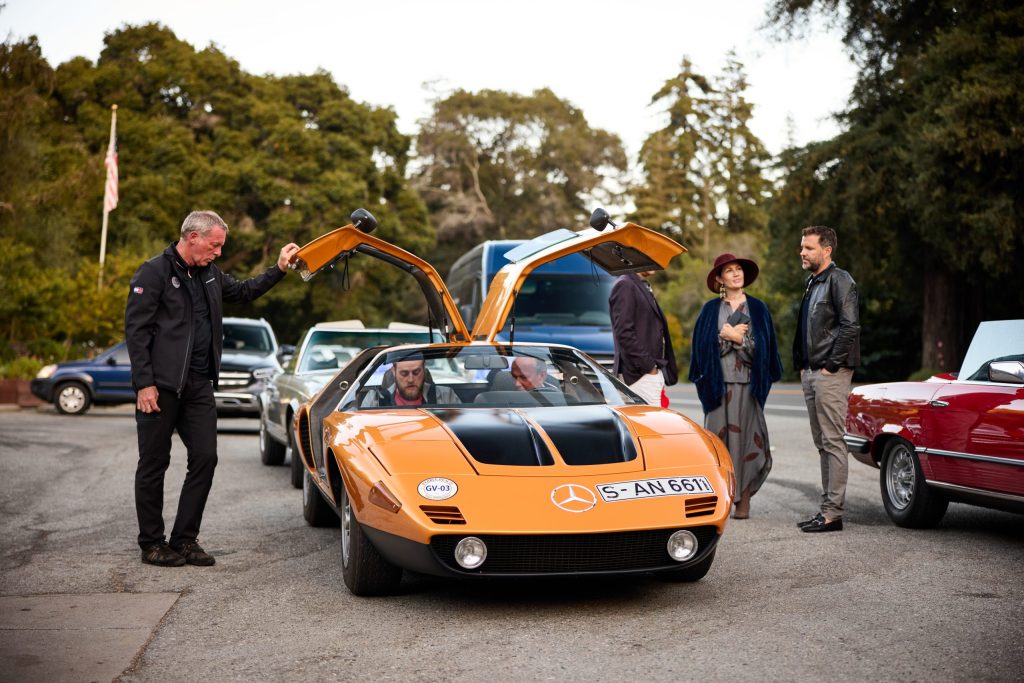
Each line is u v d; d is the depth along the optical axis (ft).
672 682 11.78
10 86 95.91
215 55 168.76
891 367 126.72
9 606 15.80
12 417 59.11
